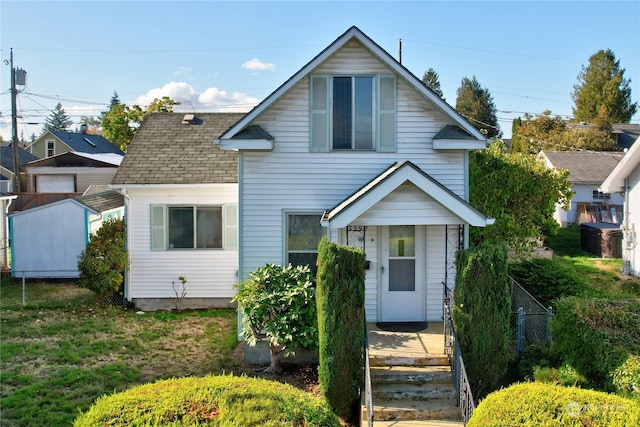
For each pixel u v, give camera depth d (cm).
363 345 929
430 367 991
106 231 1559
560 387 699
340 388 911
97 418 611
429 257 1198
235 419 614
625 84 6500
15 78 2933
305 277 1124
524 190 1593
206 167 1619
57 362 1108
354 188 1206
